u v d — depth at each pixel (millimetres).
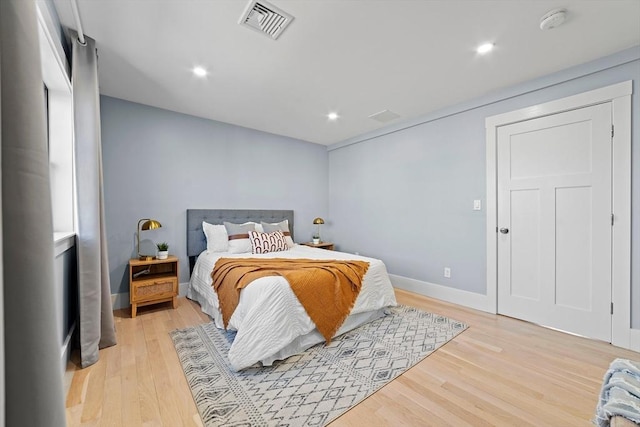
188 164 3430
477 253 2977
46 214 522
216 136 3662
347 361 1896
